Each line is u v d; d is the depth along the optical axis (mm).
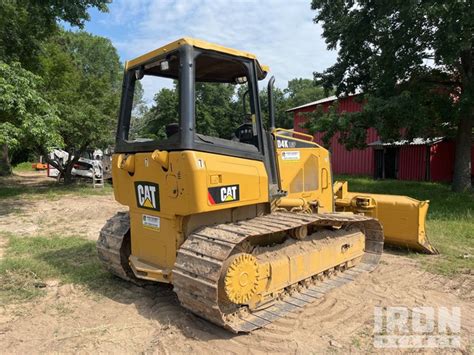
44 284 5258
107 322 4191
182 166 3770
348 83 16375
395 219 6883
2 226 9320
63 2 12672
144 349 3652
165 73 4930
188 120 3791
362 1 13867
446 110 13625
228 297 3699
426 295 4996
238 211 4516
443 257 6660
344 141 13719
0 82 9688
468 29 10602
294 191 5461
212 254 3643
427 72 14109
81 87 17844
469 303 4793
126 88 4695
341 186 7465
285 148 5328
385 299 4852
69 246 7203
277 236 4750
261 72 4777
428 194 14688
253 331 3959
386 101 12203
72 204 12734
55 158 19375
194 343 3744
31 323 4168
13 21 13375
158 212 4148
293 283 4633
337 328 4098
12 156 32312
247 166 4242
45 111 10875
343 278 5484
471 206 11742
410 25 12000
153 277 4250
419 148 21062
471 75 13086
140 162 4305
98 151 20672
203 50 3979
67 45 37031
